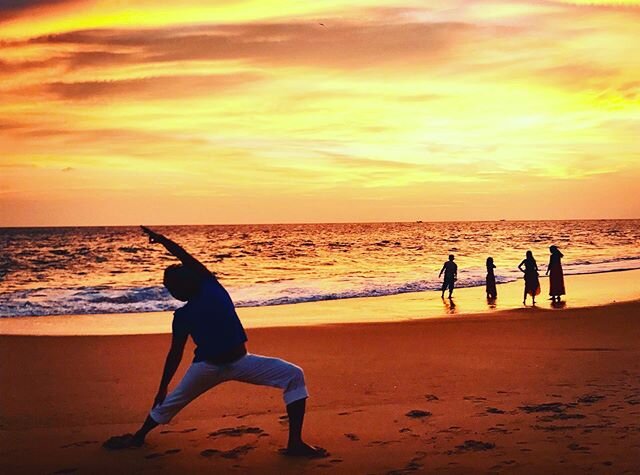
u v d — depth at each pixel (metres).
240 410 7.44
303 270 40.69
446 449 5.66
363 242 87.44
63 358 11.09
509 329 14.02
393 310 19.08
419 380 8.89
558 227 176.62
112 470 5.28
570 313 17.02
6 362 10.70
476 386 8.41
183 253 5.69
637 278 29.44
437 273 35.69
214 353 5.57
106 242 85.94
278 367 5.67
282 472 5.17
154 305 21.52
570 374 9.04
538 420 6.53
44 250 66.88
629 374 8.95
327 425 6.57
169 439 6.16
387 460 5.40
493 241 86.62
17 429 6.78
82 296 24.86
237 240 97.56
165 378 5.72
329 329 14.26
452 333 13.49
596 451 5.41
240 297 23.72
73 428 6.70
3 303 22.28
